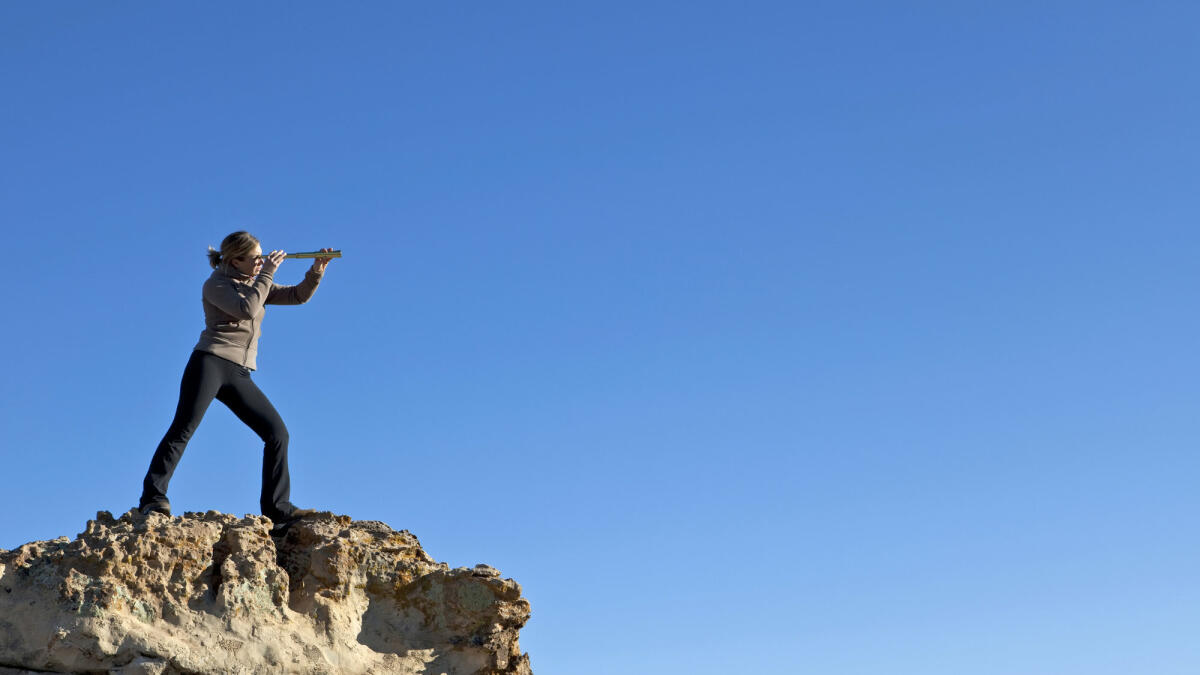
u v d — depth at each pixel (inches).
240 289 512.4
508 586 515.5
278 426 523.2
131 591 463.5
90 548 465.7
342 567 494.3
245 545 485.1
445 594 513.3
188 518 492.7
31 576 461.4
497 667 510.6
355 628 495.2
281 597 483.5
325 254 539.5
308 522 514.9
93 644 449.1
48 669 451.2
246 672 462.9
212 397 509.4
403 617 509.0
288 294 541.6
